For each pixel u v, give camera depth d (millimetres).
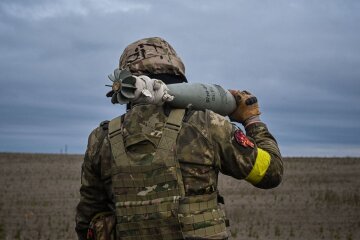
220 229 2645
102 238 2863
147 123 2717
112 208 2951
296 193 20391
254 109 3008
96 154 2900
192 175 2643
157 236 2619
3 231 12797
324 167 31875
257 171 2748
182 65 2943
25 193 20359
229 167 2732
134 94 2564
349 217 15102
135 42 2979
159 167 2633
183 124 2691
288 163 34344
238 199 19016
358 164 33562
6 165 32906
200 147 2660
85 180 2992
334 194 19234
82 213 3043
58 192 20781
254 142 2838
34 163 34750
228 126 2729
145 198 2639
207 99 2816
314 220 14664
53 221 14336
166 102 2748
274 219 14844
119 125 2799
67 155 42750
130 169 2676
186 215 2586
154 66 2832
